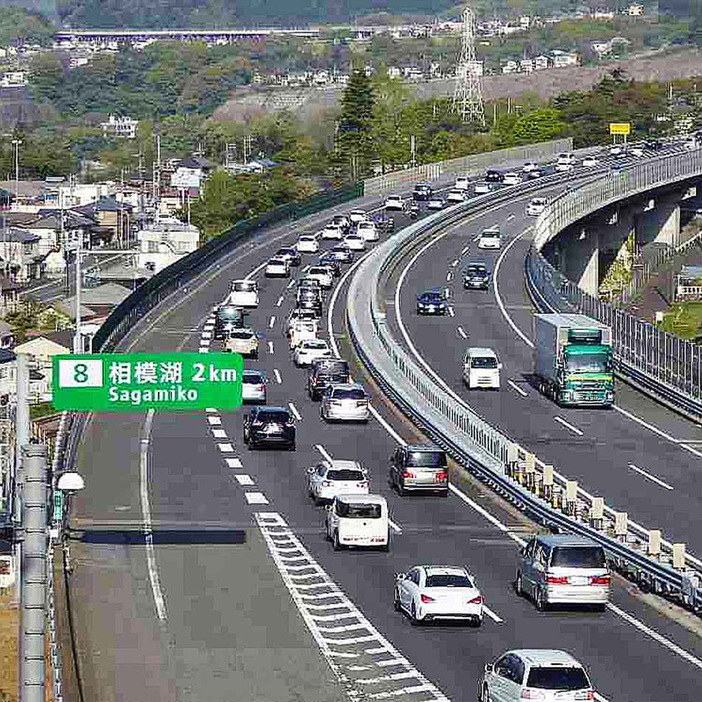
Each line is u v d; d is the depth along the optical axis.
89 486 110.50
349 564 89.94
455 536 98.12
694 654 71.62
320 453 124.62
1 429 121.69
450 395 150.50
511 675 58.81
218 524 99.88
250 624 76.69
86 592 82.81
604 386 146.62
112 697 64.56
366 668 68.88
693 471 120.25
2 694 68.44
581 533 93.75
